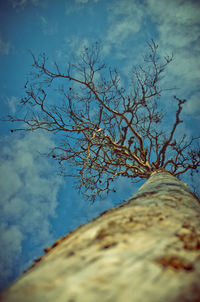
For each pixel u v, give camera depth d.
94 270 0.82
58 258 1.07
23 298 0.72
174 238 1.18
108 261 0.89
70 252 1.12
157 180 4.07
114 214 1.73
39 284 0.79
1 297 0.77
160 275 0.78
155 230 1.29
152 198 2.23
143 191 2.92
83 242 1.25
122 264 0.85
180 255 0.98
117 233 1.25
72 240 1.39
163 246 1.05
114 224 1.41
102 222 1.53
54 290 0.73
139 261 0.87
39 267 1.03
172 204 1.99
